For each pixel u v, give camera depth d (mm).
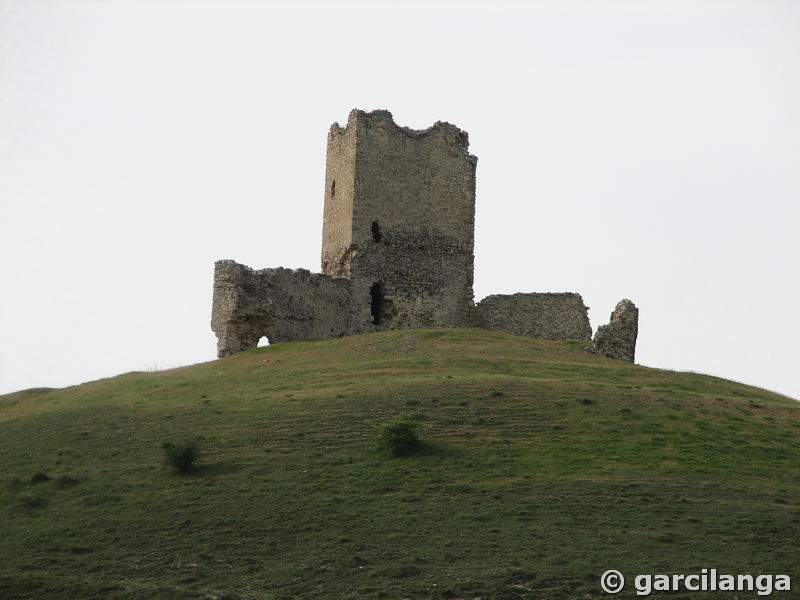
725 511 145250
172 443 167250
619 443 167500
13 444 178500
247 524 143875
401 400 183750
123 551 139000
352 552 135500
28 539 143125
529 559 132125
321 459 163000
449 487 152750
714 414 182875
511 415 177250
